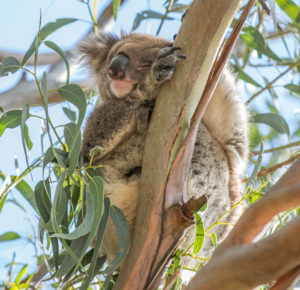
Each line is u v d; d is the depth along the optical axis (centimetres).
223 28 550
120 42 843
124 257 539
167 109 551
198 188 710
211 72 550
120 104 706
